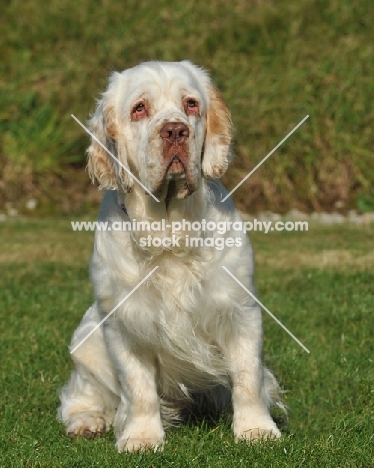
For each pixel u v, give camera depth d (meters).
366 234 18.02
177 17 25.78
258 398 6.95
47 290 12.96
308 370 8.71
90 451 6.56
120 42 25.27
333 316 10.56
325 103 23.34
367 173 22.75
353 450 6.25
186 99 6.79
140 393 6.95
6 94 25.03
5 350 9.73
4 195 23.42
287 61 24.31
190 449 6.48
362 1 25.55
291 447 6.25
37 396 8.20
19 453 6.52
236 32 25.20
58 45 26.25
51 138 24.30
